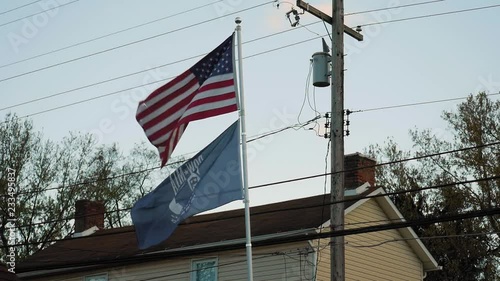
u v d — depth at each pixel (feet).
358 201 101.04
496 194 148.15
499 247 150.92
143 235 63.10
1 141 149.79
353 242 101.19
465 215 67.31
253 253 99.86
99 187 164.86
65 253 122.31
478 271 150.00
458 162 151.84
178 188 62.90
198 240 105.70
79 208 132.98
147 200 63.46
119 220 172.35
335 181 67.15
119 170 172.14
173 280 106.32
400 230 107.86
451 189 151.23
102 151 168.86
